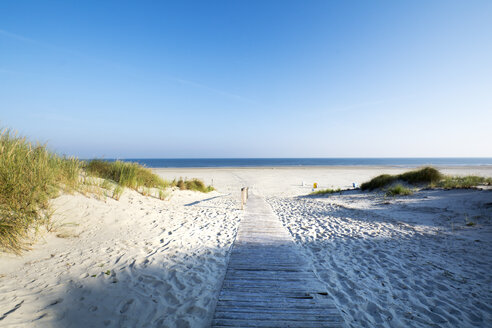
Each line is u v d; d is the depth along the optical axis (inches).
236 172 1774.1
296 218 322.0
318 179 1275.8
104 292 117.6
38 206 186.5
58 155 274.2
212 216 312.0
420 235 225.6
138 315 104.0
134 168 420.2
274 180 1247.5
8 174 171.8
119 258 157.1
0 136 211.2
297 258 174.2
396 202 389.4
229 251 188.2
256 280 139.5
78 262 145.8
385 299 123.0
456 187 407.8
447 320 106.0
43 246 158.4
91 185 284.0
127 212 257.1
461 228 234.7
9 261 133.2
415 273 150.2
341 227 267.9
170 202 390.3
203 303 116.0
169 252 176.2
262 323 102.3
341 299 122.9
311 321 103.9
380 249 193.6
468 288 131.5
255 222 292.4
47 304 103.3
